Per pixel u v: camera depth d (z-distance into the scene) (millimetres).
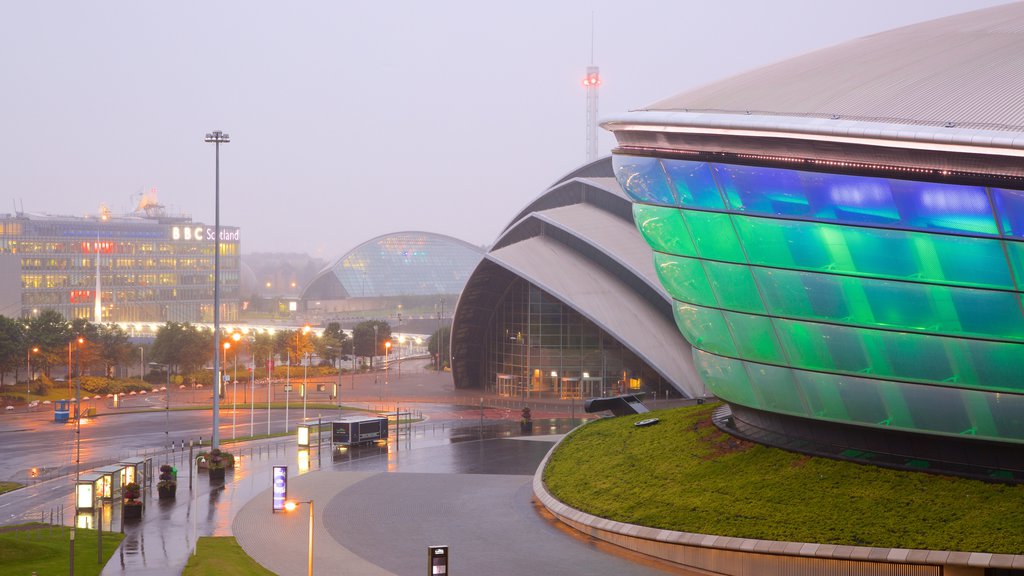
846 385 45719
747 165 45031
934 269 40969
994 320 40312
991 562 36250
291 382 141875
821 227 43438
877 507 41969
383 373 159250
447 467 71312
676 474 52531
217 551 47312
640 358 107750
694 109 48625
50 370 144375
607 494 53156
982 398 41969
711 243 48281
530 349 118938
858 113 42031
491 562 45500
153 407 111438
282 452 78688
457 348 128250
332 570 44531
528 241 118750
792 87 47562
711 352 53000
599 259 113250
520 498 60125
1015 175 37656
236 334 122562
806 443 50156
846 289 43688
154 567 44531
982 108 39344
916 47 49031
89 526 53531
